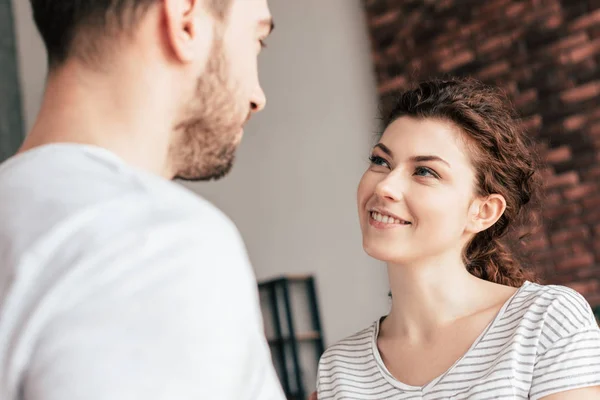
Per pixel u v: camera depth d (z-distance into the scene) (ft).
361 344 5.45
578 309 4.85
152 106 2.43
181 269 1.91
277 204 20.42
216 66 2.53
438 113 5.22
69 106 2.41
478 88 5.48
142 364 1.78
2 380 1.84
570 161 16.03
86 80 2.42
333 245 19.52
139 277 1.87
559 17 16.30
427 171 5.07
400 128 5.25
